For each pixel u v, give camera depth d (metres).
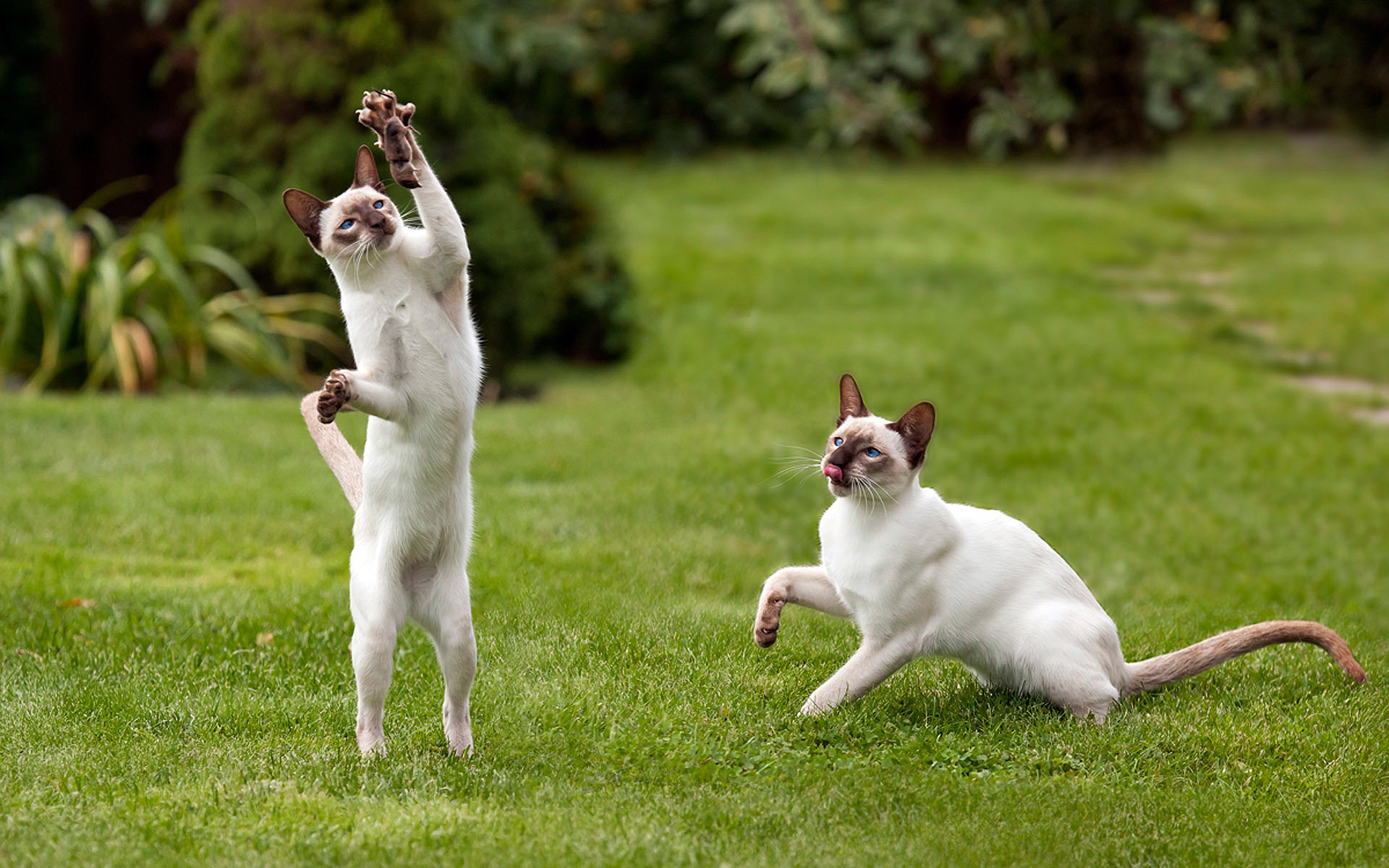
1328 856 4.56
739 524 9.48
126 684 6.06
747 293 17.48
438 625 5.07
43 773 5.04
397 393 4.74
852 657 5.99
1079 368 14.75
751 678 6.36
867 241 20.16
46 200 15.88
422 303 4.86
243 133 13.47
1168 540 9.91
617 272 15.40
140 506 9.16
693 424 12.41
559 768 5.18
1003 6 17.31
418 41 13.74
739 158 25.80
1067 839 4.58
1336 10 24.02
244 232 13.37
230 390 13.26
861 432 5.69
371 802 4.71
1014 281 18.38
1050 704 5.77
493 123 14.38
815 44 16.69
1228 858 4.53
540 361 14.96
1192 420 13.15
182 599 7.36
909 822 4.70
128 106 21.73
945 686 6.22
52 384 13.12
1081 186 25.14
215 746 5.37
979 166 26.38
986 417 12.91
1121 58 19.55
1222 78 17.50
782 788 4.96
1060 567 5.96
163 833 4.42
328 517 9.16
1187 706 5.95
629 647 6.70
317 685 6.19
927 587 5.75
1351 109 28.91
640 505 9.66
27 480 9.59
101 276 12.92
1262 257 20.47
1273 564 9.52
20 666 6.26
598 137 26.11
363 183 5.11
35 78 19.22
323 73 13.24
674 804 4.80
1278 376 15.23
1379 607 8.53
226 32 13.48
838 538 5.82
